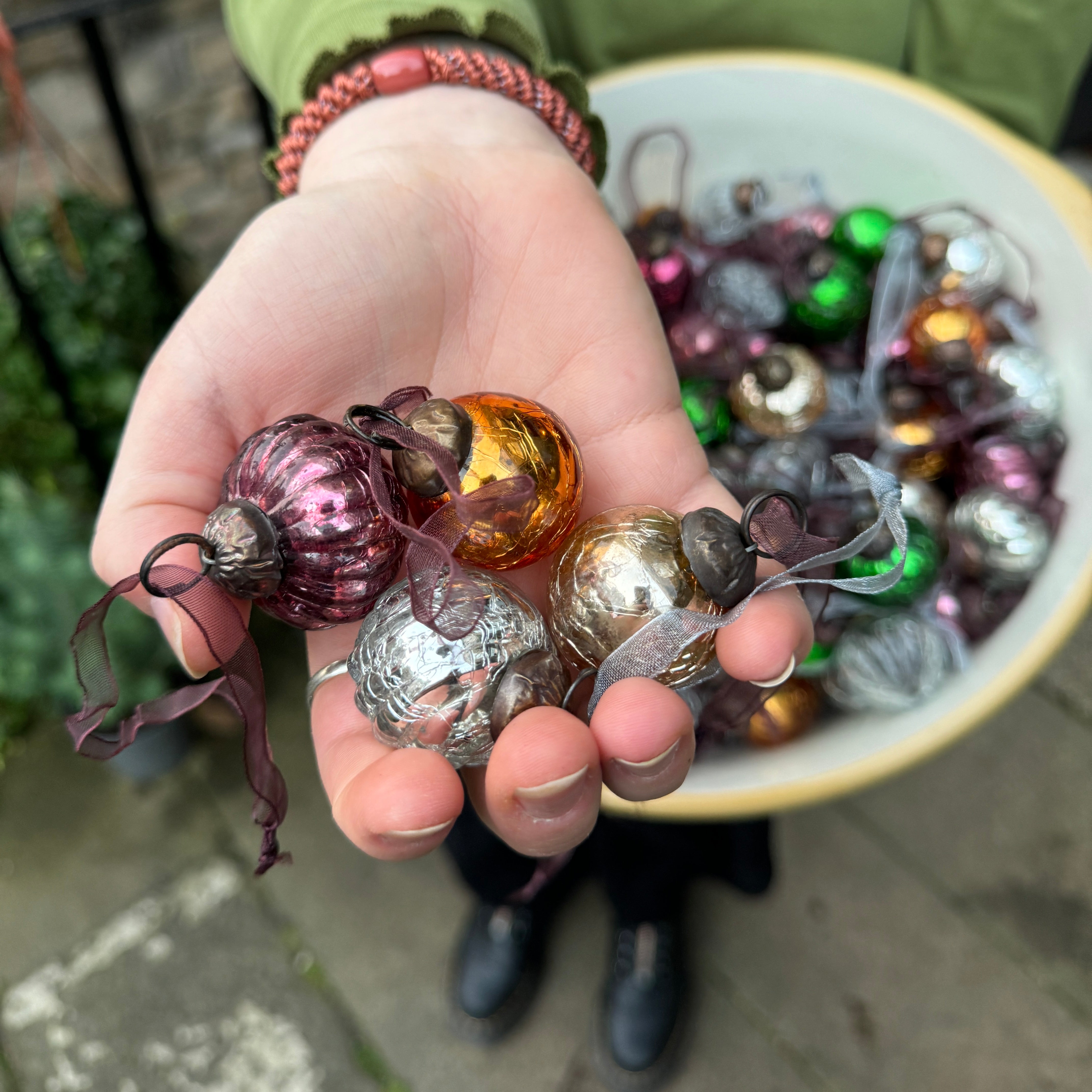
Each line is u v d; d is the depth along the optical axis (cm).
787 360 22
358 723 16
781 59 23
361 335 17
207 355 16
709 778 19
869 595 21
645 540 15
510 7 20
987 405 23
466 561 16
